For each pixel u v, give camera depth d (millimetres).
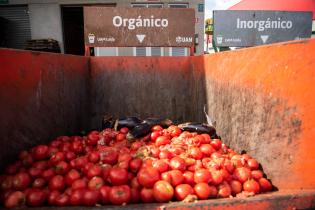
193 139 2570
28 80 2461
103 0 8953
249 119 2373
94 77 3912
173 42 4059
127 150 2494
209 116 3311
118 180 1902
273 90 2020
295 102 1808
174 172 1970
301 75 1745
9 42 9414
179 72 3965
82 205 1766
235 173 2066
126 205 1723
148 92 3973
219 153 2426
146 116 3992
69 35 11570
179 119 4012
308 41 1683
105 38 4016
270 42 4957
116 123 3275
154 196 1838
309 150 1721
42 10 9133
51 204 1823
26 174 2008
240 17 4883
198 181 1930
